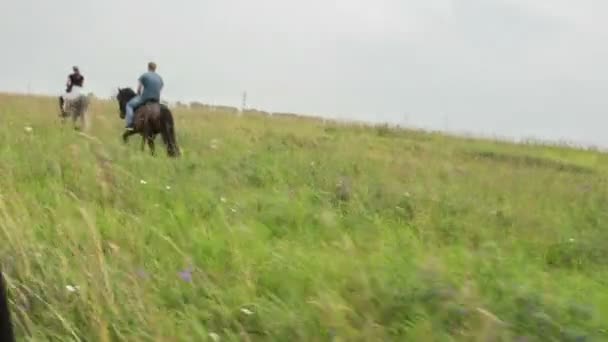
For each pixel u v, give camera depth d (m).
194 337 5.03
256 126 24.36
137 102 15.69
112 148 12.98
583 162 25.48
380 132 28.39
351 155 17.25
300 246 7.59
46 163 10.60
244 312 5.44
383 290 5.75
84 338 4.88
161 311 5.27
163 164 12.55
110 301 5.02
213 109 30.27
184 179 11.29
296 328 5.14
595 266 8.97
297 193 11.26
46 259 5.69
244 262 6.68
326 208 10.17
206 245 7.22
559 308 5.61
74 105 19.05
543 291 6.26
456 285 5.86
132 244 6.75
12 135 13.88
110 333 4.91
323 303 5.24
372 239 8.44
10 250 5.60
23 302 5.02
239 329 5.18
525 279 6.74
